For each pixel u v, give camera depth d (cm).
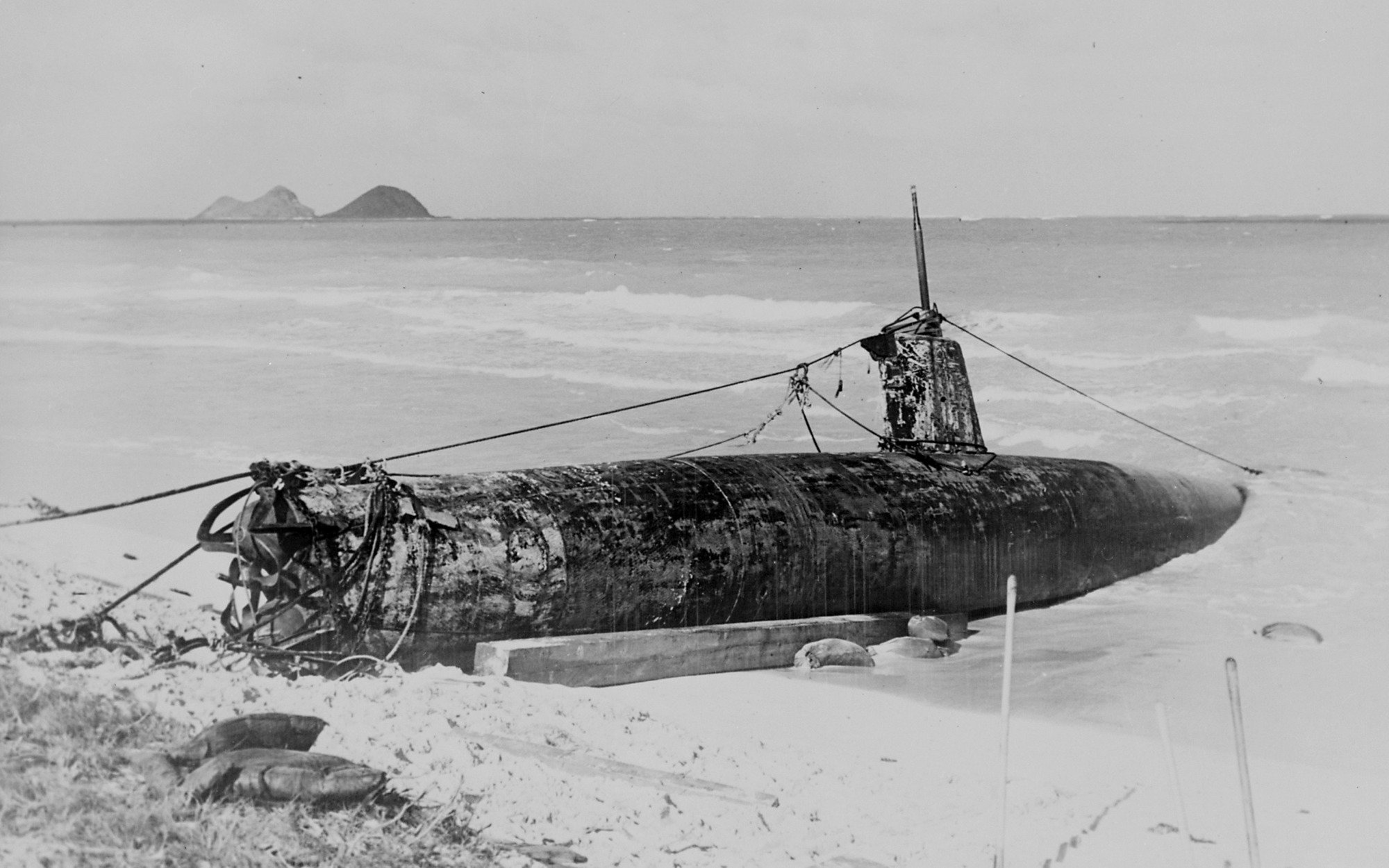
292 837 593
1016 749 961
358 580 999
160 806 587
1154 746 980
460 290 4769
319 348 3522
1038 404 2675
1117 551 1570
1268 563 1644
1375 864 732
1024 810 805
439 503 1073
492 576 1049
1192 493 1748
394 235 10181
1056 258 5109
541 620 1077
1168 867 708
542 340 3588
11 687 706
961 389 1519
